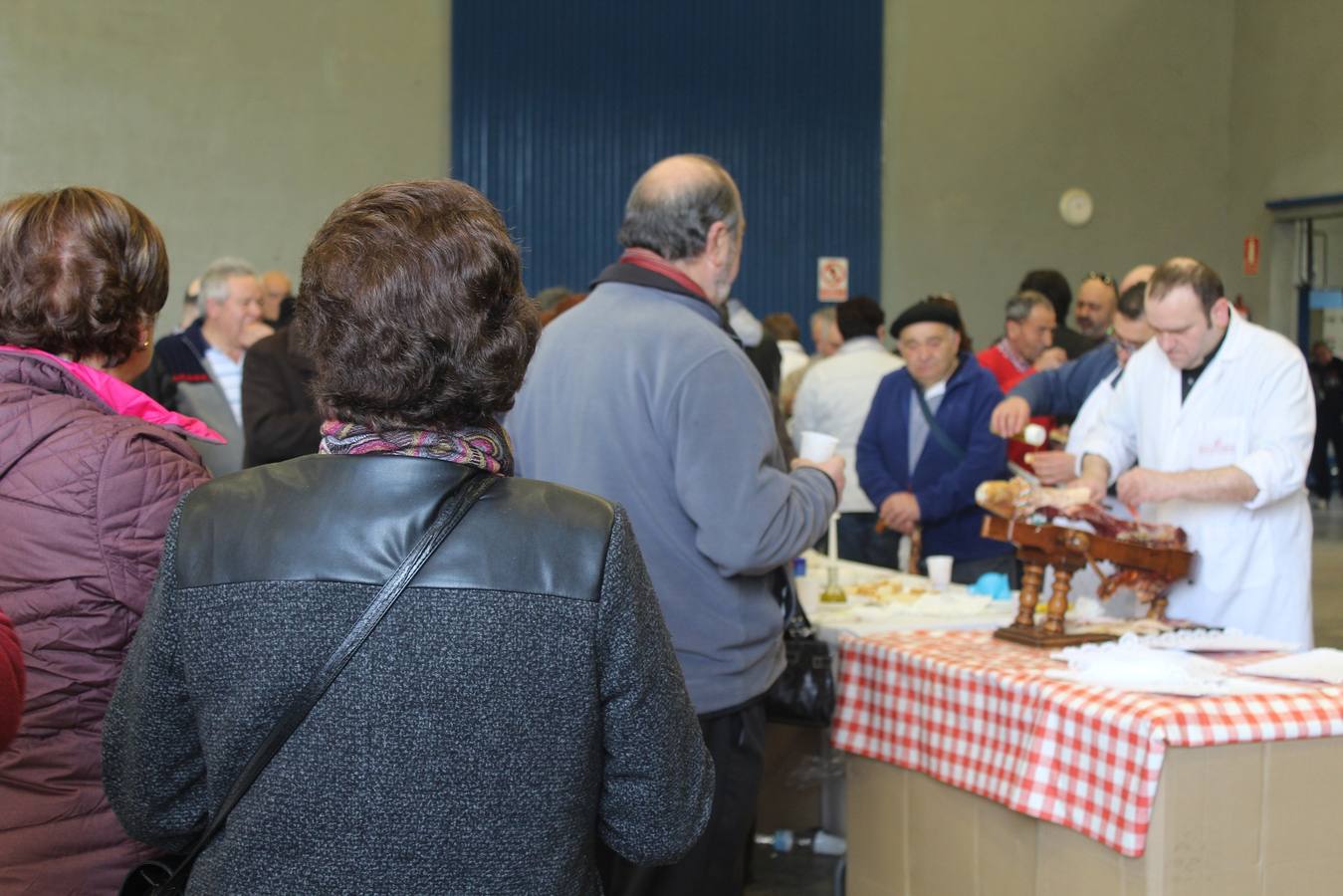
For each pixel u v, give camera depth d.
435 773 1.06
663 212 2.32
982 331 11.46
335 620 1.07
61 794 1.47
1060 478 3.20
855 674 2.80
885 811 2.75
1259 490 2.76
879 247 11.21
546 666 1.08
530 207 10.38
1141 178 11.80
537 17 10.31
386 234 1.13
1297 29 11.46
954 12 11.27
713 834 2.27
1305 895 2.16
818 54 11.01
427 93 10.05
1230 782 2.11
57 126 9.09
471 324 1.13
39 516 1.45
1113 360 3.90
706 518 2.16
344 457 1.14
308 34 9.70
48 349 1.58
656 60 10.65
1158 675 2.29
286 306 4.59
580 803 1.12
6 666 1.09
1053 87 11.53
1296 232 11.76
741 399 2.20
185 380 4.44
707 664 2.23
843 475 2.47
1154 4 11.74
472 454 1.15
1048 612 2.73
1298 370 2.88
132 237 1.62
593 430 2.23
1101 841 2.14
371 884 1.05
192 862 1.17
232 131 9.52
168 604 1.11
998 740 2.41
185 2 9.36
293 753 1.06
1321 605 7.37
